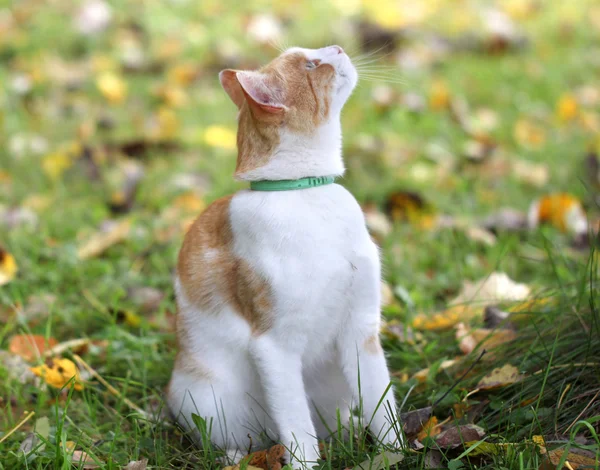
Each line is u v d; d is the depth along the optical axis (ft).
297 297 8.84
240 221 9.14
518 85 22.57
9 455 9.27
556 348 10.02
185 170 18.54
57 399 9.51
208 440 9.30
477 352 10.77
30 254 14.98
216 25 27.22
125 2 28.71
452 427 8.99
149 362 11.56
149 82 23.84
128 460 9.25
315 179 9.18
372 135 20.04
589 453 8.30
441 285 13.80
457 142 19.63
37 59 24.53
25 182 18.22
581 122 20.27
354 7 28.50
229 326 9.42
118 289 13.28
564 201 15.46
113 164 19.02
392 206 16.62
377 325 9.50
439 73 23.84
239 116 9.75
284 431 9.07
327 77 9.34
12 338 12.01
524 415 9.14
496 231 15.49
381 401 9.06
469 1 29.04
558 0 29.14
